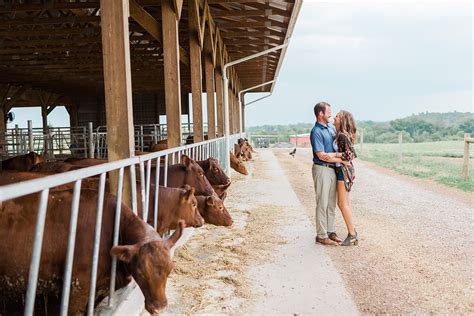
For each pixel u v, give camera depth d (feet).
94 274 9.85
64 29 35.35
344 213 19.36
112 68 12.44
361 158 72.59
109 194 11.17
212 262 16.83
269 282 14.88
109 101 12.51
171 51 22.03
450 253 18.26
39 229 7.09
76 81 69.21
